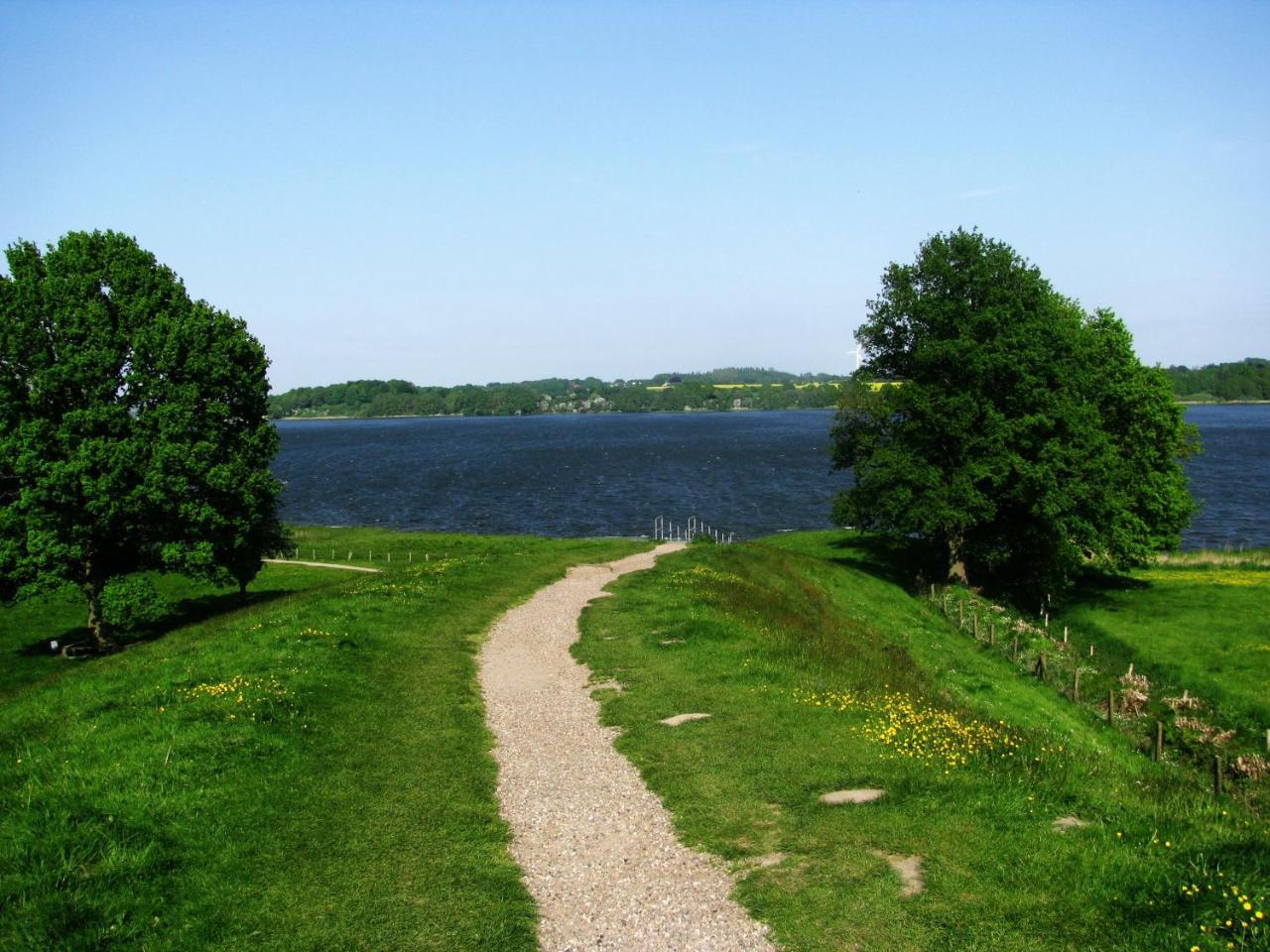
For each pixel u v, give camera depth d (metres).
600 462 181.00
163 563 39.34
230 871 12.84
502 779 16.81
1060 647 40.28
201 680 22.06
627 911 11.62
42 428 35.62
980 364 44.91
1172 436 53.38
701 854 13.16
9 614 47.69
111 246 39.47
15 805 14.40
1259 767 25.27
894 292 50.81
